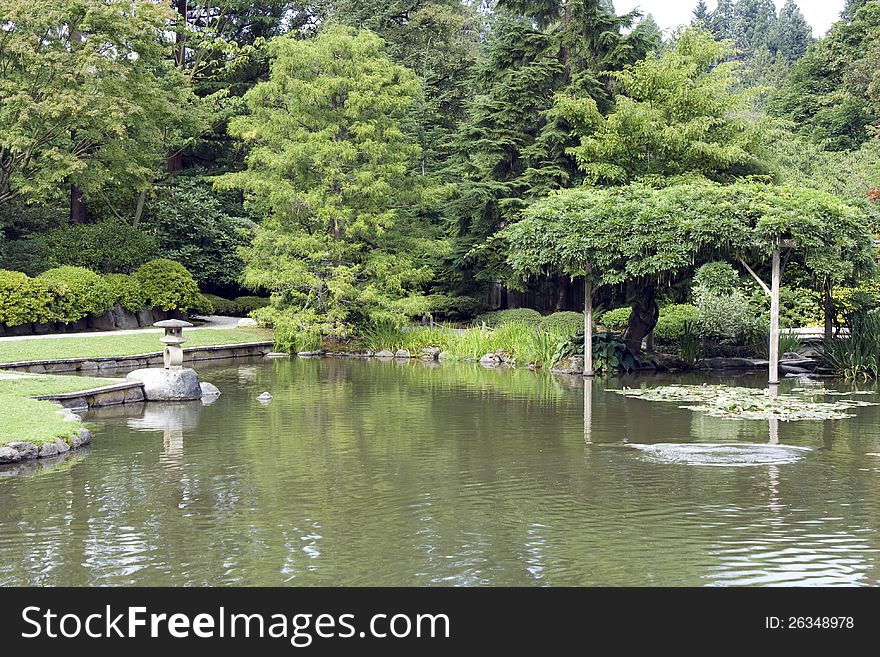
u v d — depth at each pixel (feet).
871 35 152.56
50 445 34.63
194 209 105.50
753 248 59.26
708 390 55.98
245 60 118.11
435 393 55.16
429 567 21.66
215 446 36.73
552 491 28.94
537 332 78.23
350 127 86.43
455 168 105.40
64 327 82.17
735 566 21.72
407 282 97.91
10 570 21.31
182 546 23.03
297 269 84.74
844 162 128.77
